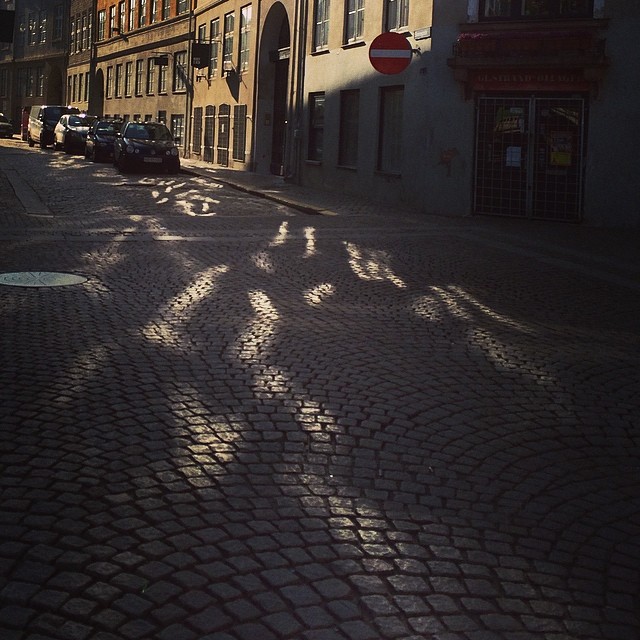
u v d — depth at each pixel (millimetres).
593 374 6863
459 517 4188
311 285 10227
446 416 5676
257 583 3451
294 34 27094
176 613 3209
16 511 4004
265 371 6520
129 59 50500
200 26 39688
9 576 3418
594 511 4328
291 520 4059
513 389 6352
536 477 4734
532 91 18609
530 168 18859
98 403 5598
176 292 9430
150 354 6855
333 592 3412
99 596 3301
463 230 16500
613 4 17625
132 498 4207
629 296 10461
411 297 9758
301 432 5254
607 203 18188
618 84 17828
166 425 5258
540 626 3248
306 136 26500
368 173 22531
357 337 7734
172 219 16438
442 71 19359
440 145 19562
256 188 24516
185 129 41812
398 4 21297
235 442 5043
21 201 18688
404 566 3660
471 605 3371
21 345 6965
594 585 3582
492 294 10188
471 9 18859
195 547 3730
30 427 5113
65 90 64250
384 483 4559
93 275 10203
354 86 23266
